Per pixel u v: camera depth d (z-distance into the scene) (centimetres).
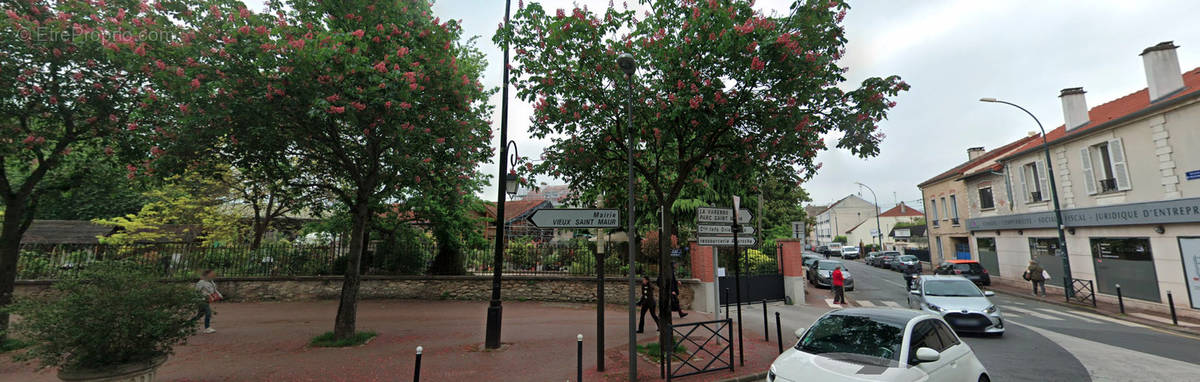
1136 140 1525
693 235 1742
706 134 822
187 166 873
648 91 842
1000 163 2336
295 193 1098
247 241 2033
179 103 792
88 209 2467
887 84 732
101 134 903
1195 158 1335
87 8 797
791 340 999
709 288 1462
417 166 935
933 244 3184
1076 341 1015
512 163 994
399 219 1709
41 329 476
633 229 691
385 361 776
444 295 1530
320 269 1547
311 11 886
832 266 2248
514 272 1605
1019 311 1511
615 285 1506
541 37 812
